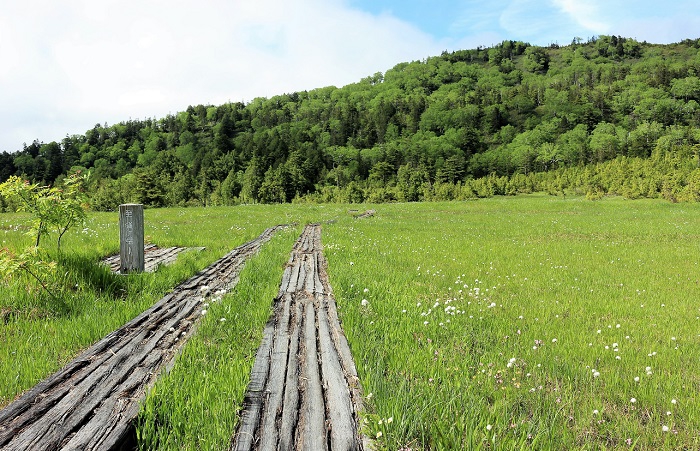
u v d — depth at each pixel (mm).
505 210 47156
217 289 8688
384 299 8508
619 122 176750
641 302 9195
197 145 189500
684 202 50969
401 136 188250
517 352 5980
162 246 15031
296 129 193875
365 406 3988
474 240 20609
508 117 195250
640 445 3887
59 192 8586
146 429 3547
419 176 109812
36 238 8875
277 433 3527
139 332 5922
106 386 4262
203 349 5332
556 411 4277
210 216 34281
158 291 8508
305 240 18516
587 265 13836
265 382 4465
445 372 5047
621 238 21844
